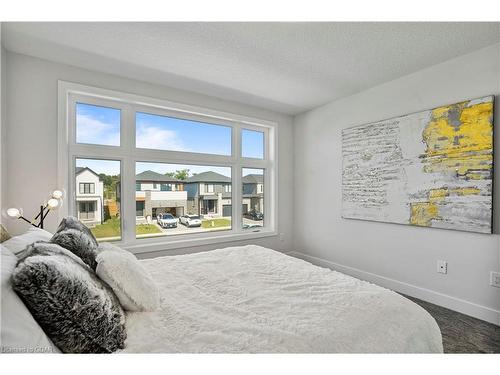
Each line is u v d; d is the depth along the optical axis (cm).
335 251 335
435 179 234
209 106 318
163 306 116
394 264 271
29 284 74
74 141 249
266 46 210
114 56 224
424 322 112
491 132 201
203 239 318
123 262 113
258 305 117
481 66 210
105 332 85
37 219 223
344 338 93
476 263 213
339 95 315
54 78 231
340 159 328
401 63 236
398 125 262
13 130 215
